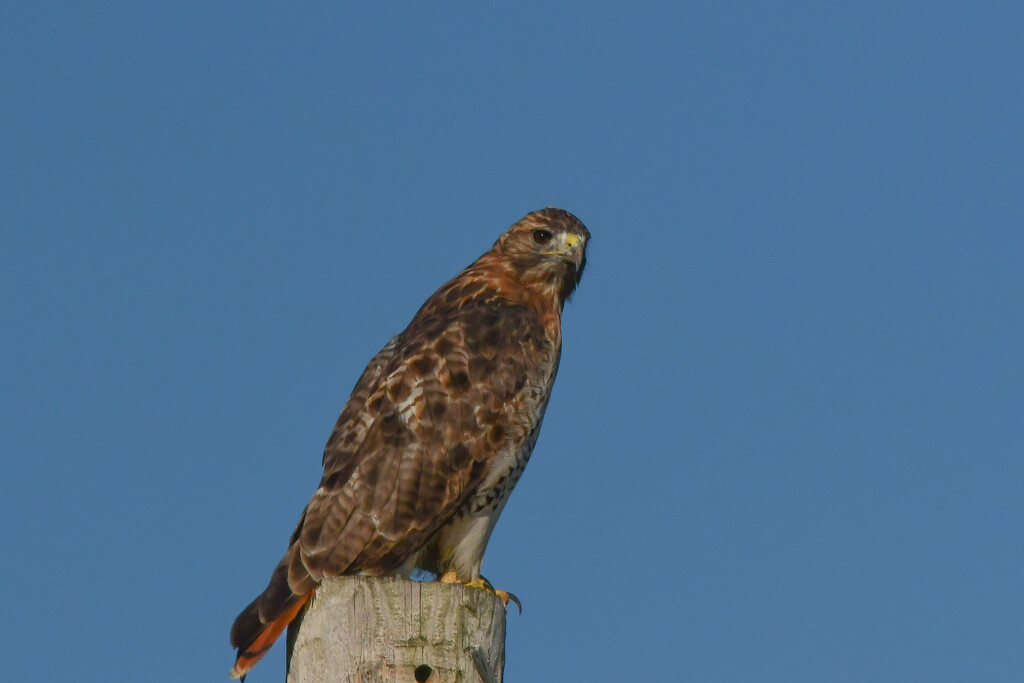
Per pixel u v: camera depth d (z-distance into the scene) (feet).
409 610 27.37
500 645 28.45
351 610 27.40
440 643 27.25
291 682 28.91
